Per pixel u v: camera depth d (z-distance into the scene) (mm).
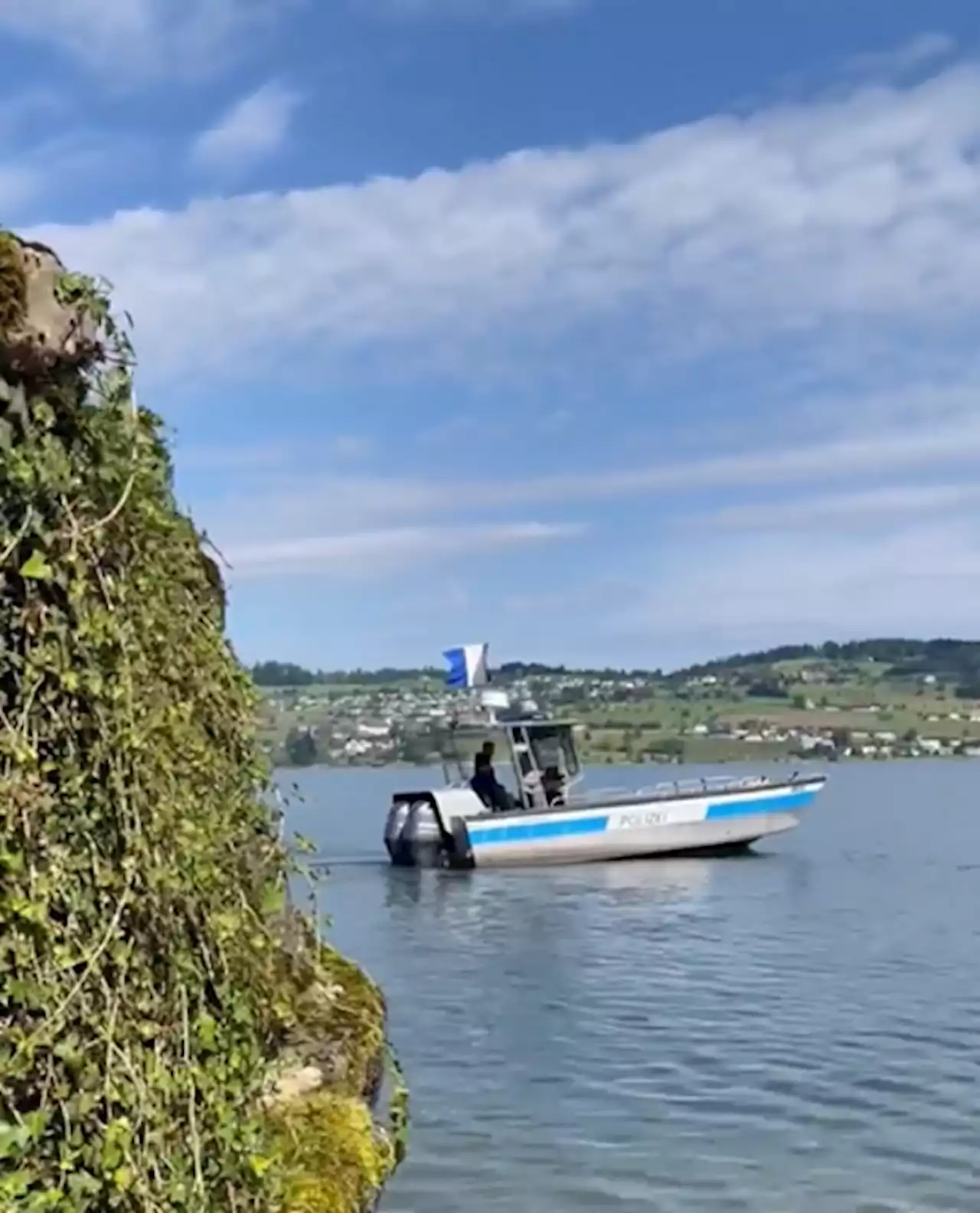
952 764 158625
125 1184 3535
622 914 28797
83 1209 3471
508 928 26750
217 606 5902
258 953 4828
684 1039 16109
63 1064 3494
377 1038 6160
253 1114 4480
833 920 27812
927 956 22906
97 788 3727
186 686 4707
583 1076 14195
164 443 5246
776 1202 10258
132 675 3936
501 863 36875
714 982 20359
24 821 3473
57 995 3479
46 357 3619
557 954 23375
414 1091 13461
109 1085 3568
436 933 26109
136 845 3773
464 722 37656
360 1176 4867
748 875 36031
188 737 4500
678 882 34406
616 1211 10039
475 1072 14367
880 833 55375
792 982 20406
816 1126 12281
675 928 26609
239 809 5164
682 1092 13508
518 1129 12125
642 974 21172
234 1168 4105
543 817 37000
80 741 3727
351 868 38156
